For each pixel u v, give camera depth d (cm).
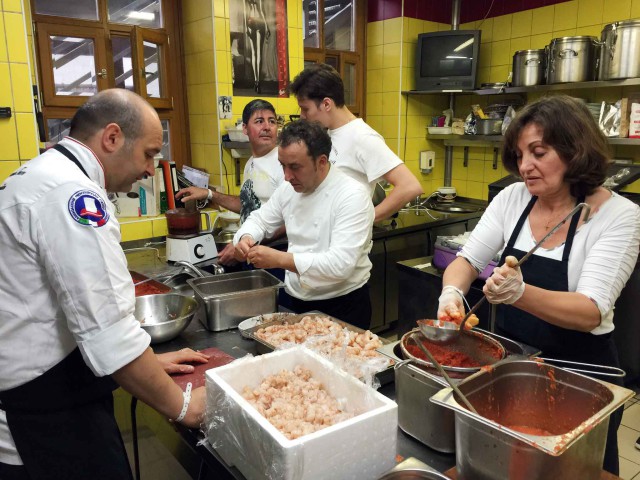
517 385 103
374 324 354
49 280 106
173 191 312
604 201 128
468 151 445
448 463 101
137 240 299
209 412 108
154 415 165
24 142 235
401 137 429
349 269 173
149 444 203
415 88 424
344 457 89
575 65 323
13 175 112
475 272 154
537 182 127
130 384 109
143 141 118
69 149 113
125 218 301
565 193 133
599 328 131
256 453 92
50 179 105
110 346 105
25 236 104
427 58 405
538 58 350
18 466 116
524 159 128
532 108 126
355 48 432
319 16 398
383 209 223
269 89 346
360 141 216
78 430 118
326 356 118
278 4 340
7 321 108
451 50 396
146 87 312
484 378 98
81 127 114
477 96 432
